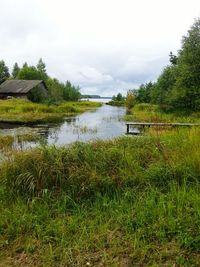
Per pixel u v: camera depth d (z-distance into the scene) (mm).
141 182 6293
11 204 5965
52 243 4758
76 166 6578
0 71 91438
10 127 22703
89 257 4363
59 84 72125
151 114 31031
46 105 42906
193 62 26844
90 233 4863
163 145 7973
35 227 5121
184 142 7984
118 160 6891
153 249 4434
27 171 6484
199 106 26672
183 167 6504
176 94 27422
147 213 5199
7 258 4477
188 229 4707
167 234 4734
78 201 5977
